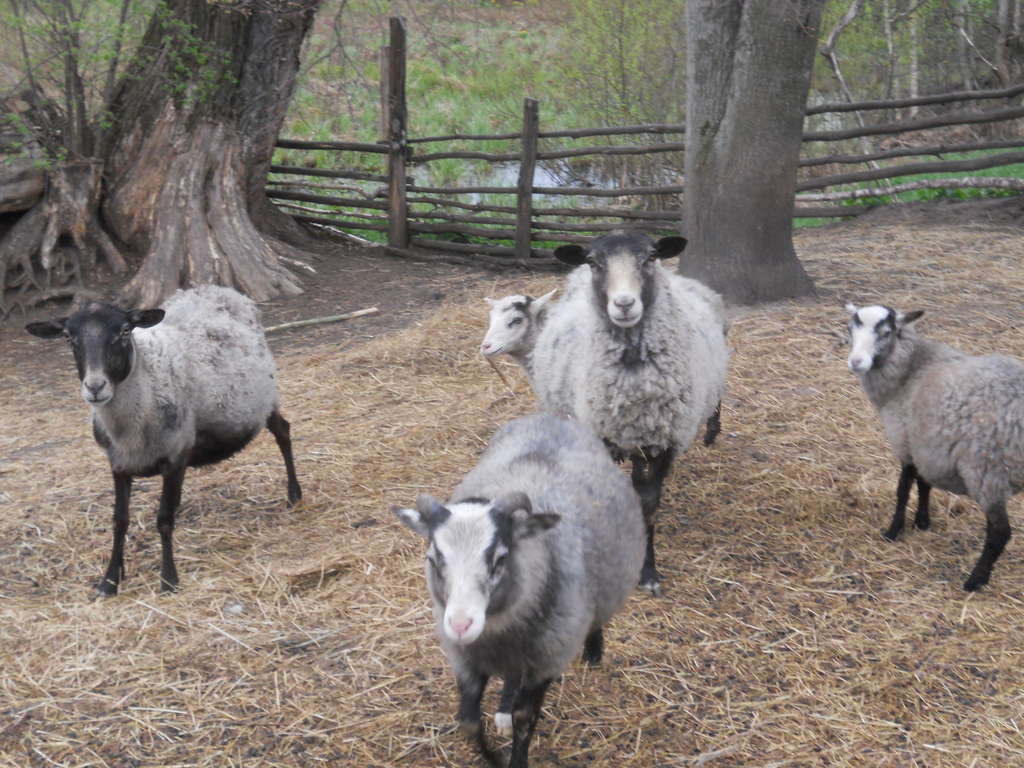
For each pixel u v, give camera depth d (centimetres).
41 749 358
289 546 534
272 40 1195
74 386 862
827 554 502
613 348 469
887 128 1159
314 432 716
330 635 436
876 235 1127
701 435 666
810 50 860
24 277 1071
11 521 570
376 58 1795
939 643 417
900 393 497
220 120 1168
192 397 513
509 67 1931
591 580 343
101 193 1149
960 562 489
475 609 288
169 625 448
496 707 387
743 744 359
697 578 483
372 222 1383
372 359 870
